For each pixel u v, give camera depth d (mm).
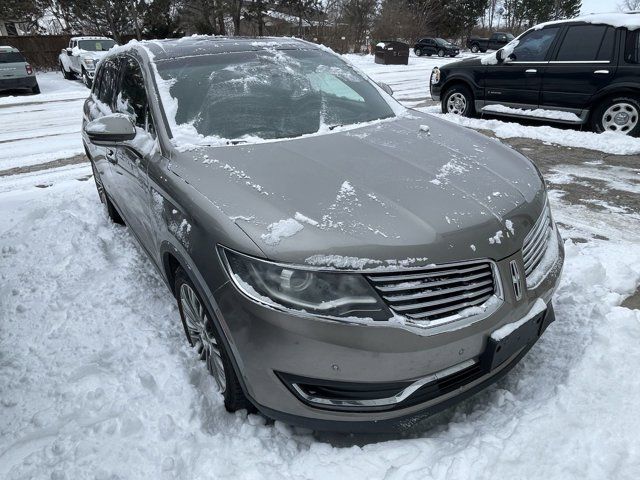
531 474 1876
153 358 2705
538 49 7633
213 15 27922
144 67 3148
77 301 3361
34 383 2637
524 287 2111
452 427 2188
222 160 2471
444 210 2072
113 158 3455
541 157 6344
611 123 7117
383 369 1880
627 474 1858
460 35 46219
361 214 2018
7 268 3914
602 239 4008
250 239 1934
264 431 2227
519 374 2496
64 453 2141
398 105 3535
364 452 2068
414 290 1890
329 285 1844
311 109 3061
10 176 6617
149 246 3102
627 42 6777
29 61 23500
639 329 2566
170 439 2186
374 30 35188
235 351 2021
